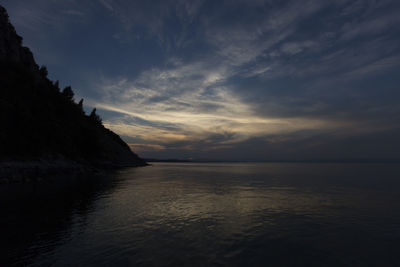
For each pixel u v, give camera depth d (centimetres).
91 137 8638
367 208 2212
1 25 6825
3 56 6394
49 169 4903
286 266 1009
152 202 2425
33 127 5178
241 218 1802
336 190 3575
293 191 3431
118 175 6450
